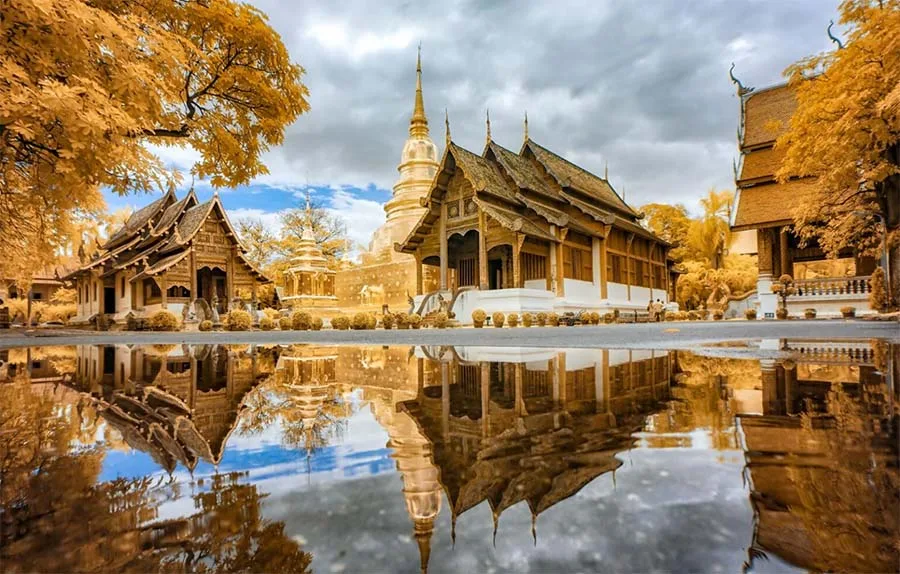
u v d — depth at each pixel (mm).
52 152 5355
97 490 1115
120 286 30406
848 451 1325
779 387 2588
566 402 2289
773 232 22828
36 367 4910
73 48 4945
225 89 8766
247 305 27922
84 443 1615
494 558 722
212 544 815
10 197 7719
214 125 8852
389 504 1004
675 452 1356
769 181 23391
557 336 9547
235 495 1067
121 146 5266
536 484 1113
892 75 11477
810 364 3686
